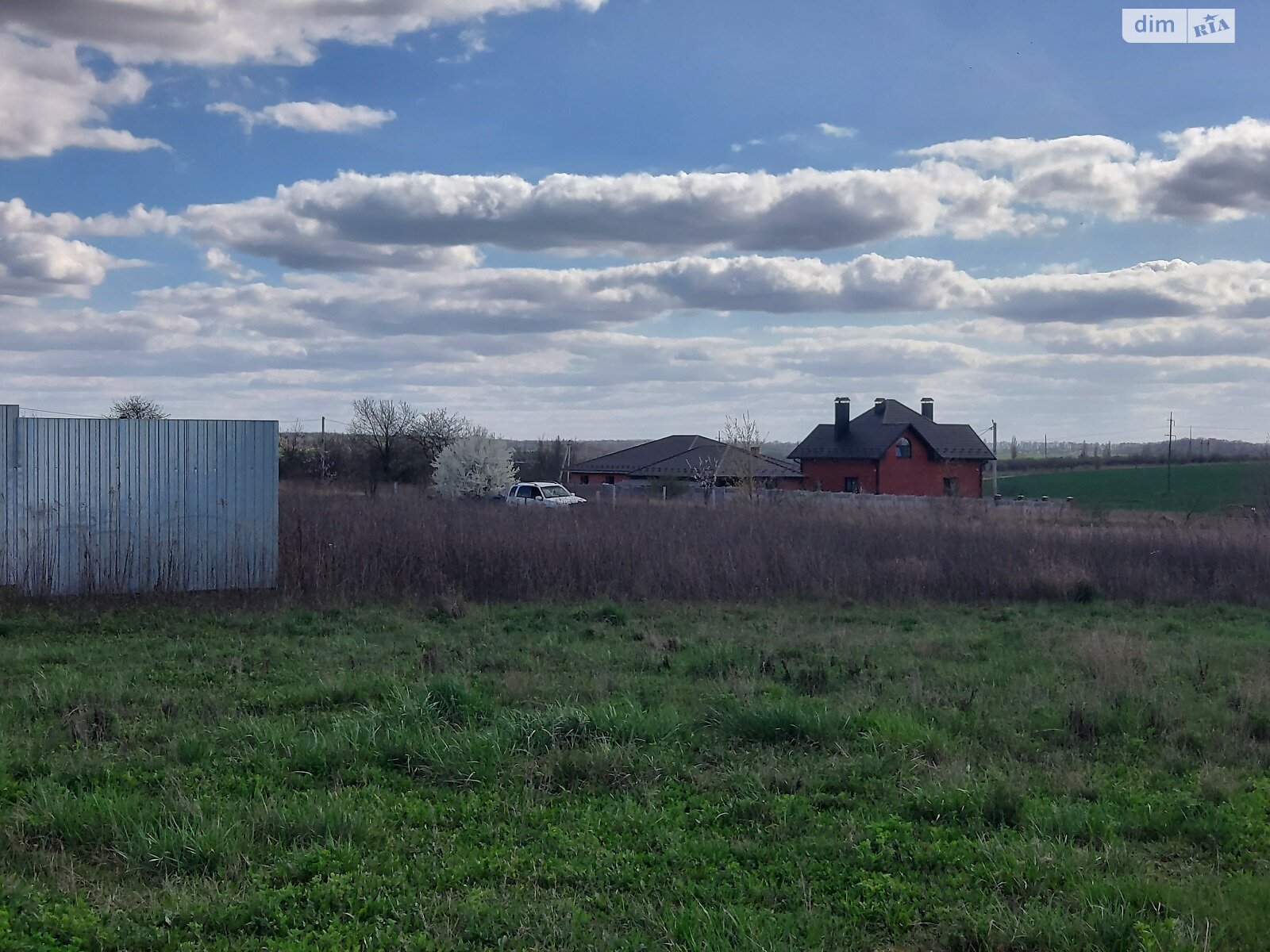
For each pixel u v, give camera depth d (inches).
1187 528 871.7
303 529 665.0
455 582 587.8
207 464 603.5
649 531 730.2
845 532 781.3
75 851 197.8
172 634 457.7
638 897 183.3
